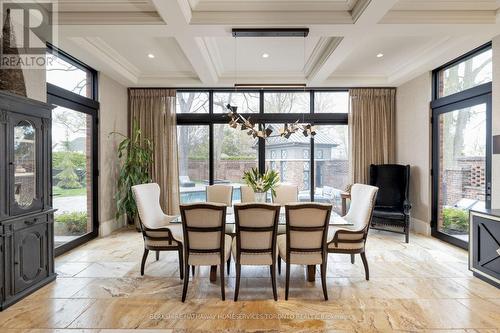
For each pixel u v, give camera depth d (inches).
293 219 101.3
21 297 102.1
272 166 225.1
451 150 170.4
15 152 100.0
